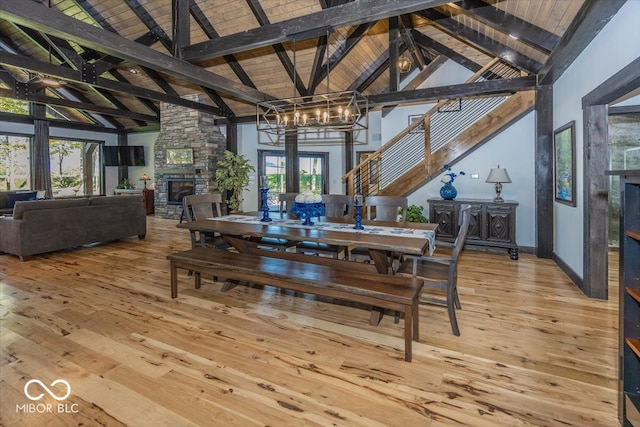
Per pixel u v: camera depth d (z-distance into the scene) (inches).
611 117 201.2
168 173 351.6
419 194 223.1
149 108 367.6
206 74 183.2
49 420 65.9
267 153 367.6
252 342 96.0
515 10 141.2
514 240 183.9
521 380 78.3
